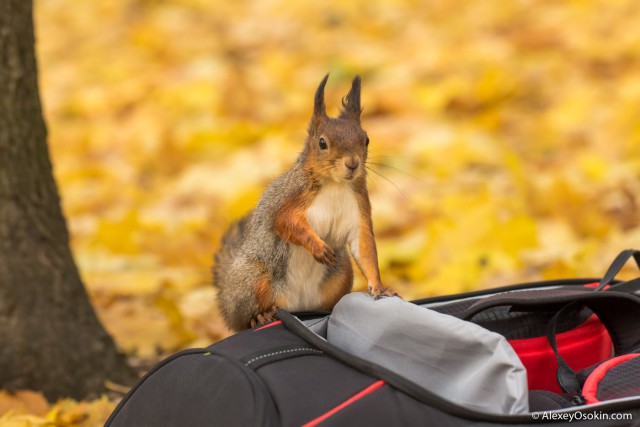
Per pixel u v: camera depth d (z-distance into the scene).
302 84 16.70
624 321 5.50
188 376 4.69
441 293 9.05
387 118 15.41
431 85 16.14
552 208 11.20
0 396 6.62
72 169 14.60
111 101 17.27
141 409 4.84
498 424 4.19
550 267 8.95
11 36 6.95
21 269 6.98
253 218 6.38
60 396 6.98
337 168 5.89
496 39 18.27
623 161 13.30
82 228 12.50
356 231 6.10
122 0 22.67
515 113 15.40
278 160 13.74
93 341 7.25
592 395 4.62
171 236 11.37
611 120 14.36
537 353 5.73
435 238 9.84
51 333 7.02
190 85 16.88
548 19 19.30
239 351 4.71
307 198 6.04
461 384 4.59
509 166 11.54
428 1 21.12
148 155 15.07
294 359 4.65
